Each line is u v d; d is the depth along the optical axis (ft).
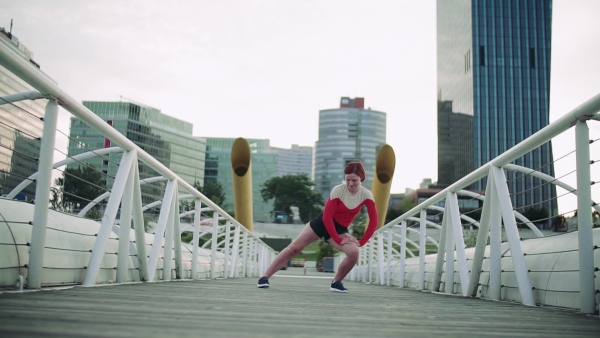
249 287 19.83
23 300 8.91
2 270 11.56
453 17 373.40
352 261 19.47
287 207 354.13
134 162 16.84
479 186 319.27
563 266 14.28
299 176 356.38
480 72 328.29
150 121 328.70
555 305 14.28
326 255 177.27
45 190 11.82
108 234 15.03
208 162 483.51
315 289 21.47
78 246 15.94
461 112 346.74
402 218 35.35
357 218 172.24
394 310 10.66
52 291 11.72
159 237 20.97
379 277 49.70
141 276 19.67
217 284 22.33
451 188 21.67
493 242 16.75
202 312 8.32
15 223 12.62
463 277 20.06
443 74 390.42
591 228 11.84
